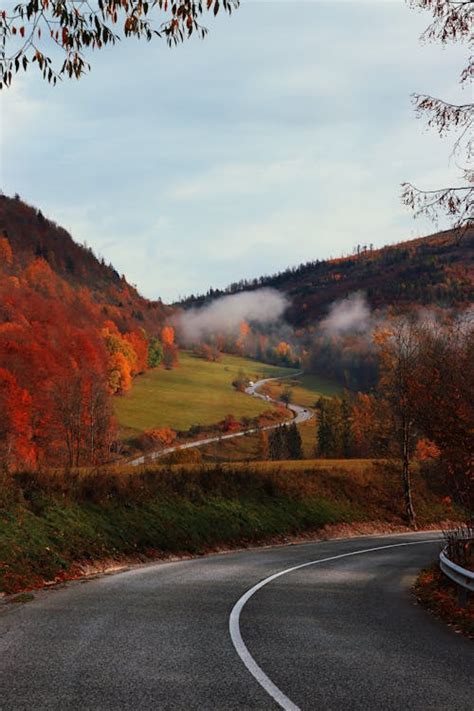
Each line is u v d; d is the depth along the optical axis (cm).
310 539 3309
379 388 4184
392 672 649
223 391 16525
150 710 509
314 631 863
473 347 1795
